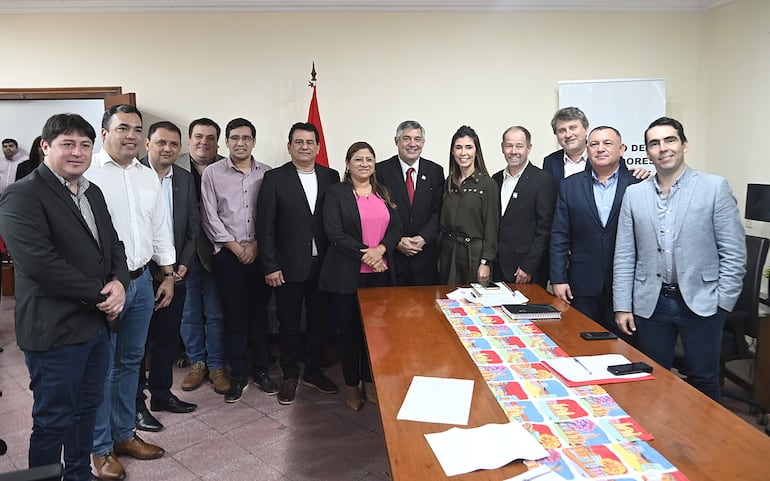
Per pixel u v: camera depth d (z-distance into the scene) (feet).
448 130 13.39
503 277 9.79
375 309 7.73
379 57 13.11
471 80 13.28
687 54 13.50
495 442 4.04
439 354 5.94
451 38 13.16
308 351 10.68
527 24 13.23
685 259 7.13
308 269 9.89
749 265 8.48
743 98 12.14
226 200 10.15
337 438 8.79
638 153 13.03
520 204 9.60
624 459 3.80
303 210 9.80
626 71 13.47
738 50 12.23
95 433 7.49
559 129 10.41
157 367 9.46
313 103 12.46
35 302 5.83
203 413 9.68
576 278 8.80
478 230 9.75
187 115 13.00
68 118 5.86
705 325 7.24
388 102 13.24
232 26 12.85
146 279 7.71
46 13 12.70
